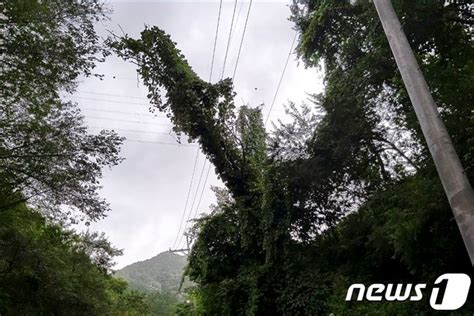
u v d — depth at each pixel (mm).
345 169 13734
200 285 16016
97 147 12898
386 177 13945
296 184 13570
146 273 105500
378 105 12352
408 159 12773
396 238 8438
